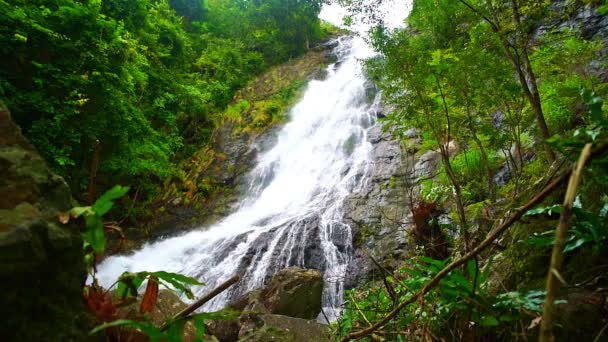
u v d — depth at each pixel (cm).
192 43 1836
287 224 901
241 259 841
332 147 1216
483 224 380
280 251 826
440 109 400
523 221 218
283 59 1920
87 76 929
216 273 838
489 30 385
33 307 105
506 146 445
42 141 826
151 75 1373
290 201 1080
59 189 123
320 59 1844
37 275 106
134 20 1392
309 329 374
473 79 364
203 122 1558
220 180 1281
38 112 875
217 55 1781
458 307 153
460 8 426
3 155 114
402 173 896
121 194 110
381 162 1004
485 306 147
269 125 1465
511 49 443
